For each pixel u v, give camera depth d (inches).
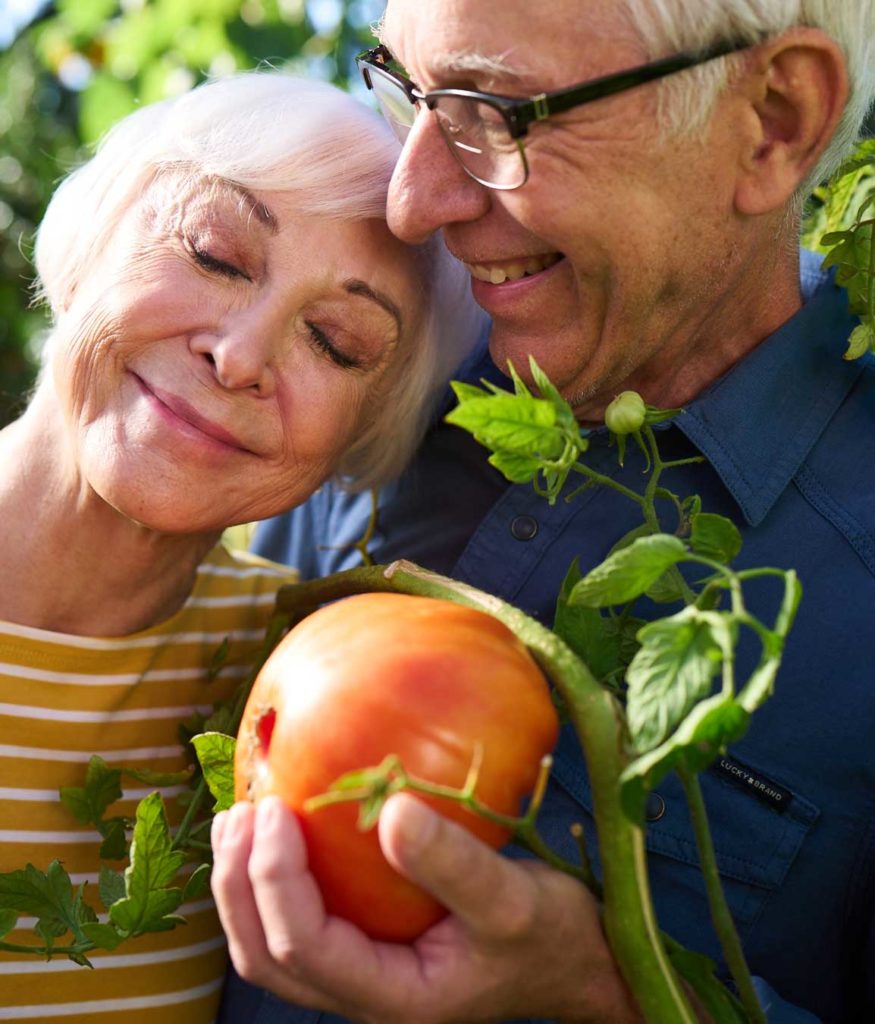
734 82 45.1
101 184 50.0
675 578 39.8
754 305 53.7
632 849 33.5
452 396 59.3
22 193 152.5
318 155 47.4
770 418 53.5
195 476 47.5
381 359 50.7
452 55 44.1
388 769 30.7
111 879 44.7
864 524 52.0
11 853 50.8
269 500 49.9
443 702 34.0
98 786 50.2
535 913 33.7
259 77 50.4
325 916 33.7
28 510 51.6
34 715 51.6
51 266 51.8
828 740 49.9
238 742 37.8
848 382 55.2
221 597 58.0
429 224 47.0
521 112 43.6
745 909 49.7
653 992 34.1
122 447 47.2
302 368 48.5
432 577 41.7
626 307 47.7
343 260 47.9
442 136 46.6
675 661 31.7
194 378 46.9
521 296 48.3
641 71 43.1
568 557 54.4
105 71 126.0
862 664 50.2
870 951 49.7
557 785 50.9
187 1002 53.3
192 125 48.1
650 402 55.2
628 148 44.2
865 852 49.8
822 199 66.1
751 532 52.5
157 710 54.9
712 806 50.0
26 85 150.9
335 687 34.5
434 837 31.3
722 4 43.2
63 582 51.9
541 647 36.1
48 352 51.9
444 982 33.9
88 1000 50.8
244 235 46.8
